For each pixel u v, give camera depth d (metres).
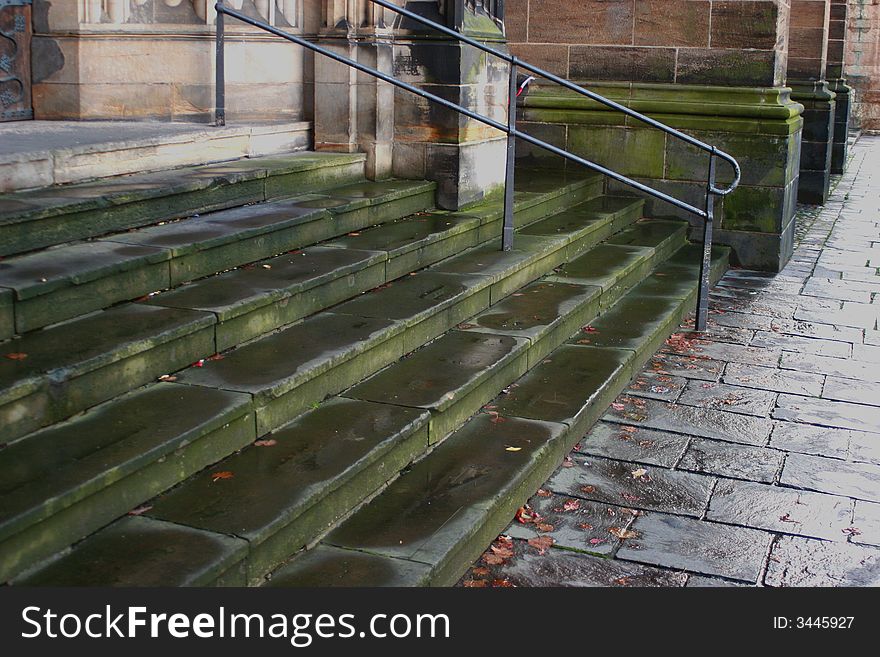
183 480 3.76
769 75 9.78
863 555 4.25
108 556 3.22
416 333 5.45
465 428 4.94
